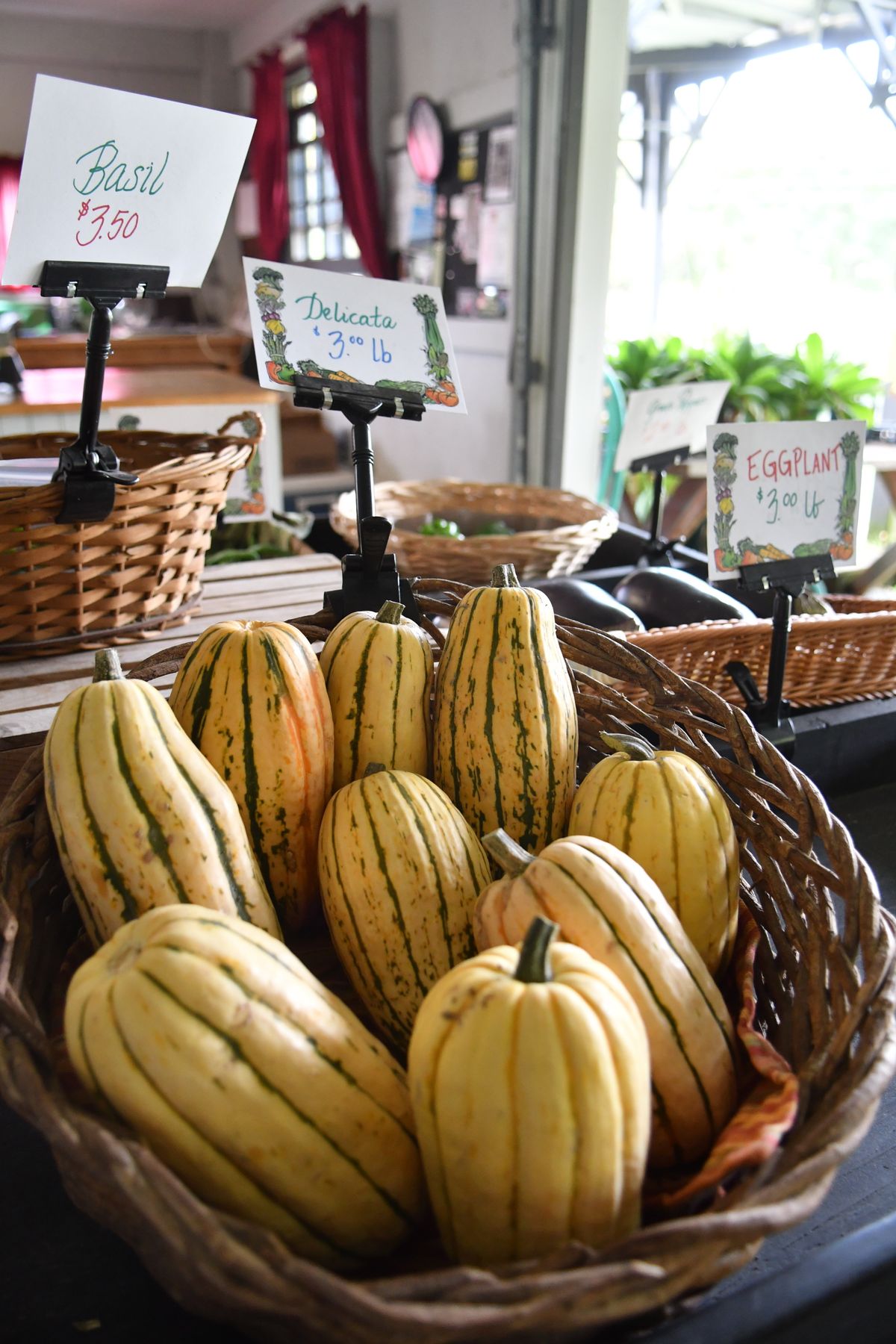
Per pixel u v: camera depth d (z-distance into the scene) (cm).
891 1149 74
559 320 346
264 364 100
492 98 386
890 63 357
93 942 69
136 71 768
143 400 269
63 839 66
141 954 54
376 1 495
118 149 97
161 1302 61
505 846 67
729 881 75
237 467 124
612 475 359
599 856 65
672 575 163
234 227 796
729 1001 75
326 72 512
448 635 85
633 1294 46
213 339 523
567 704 83
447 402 109
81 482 102
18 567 105
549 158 333
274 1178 52
